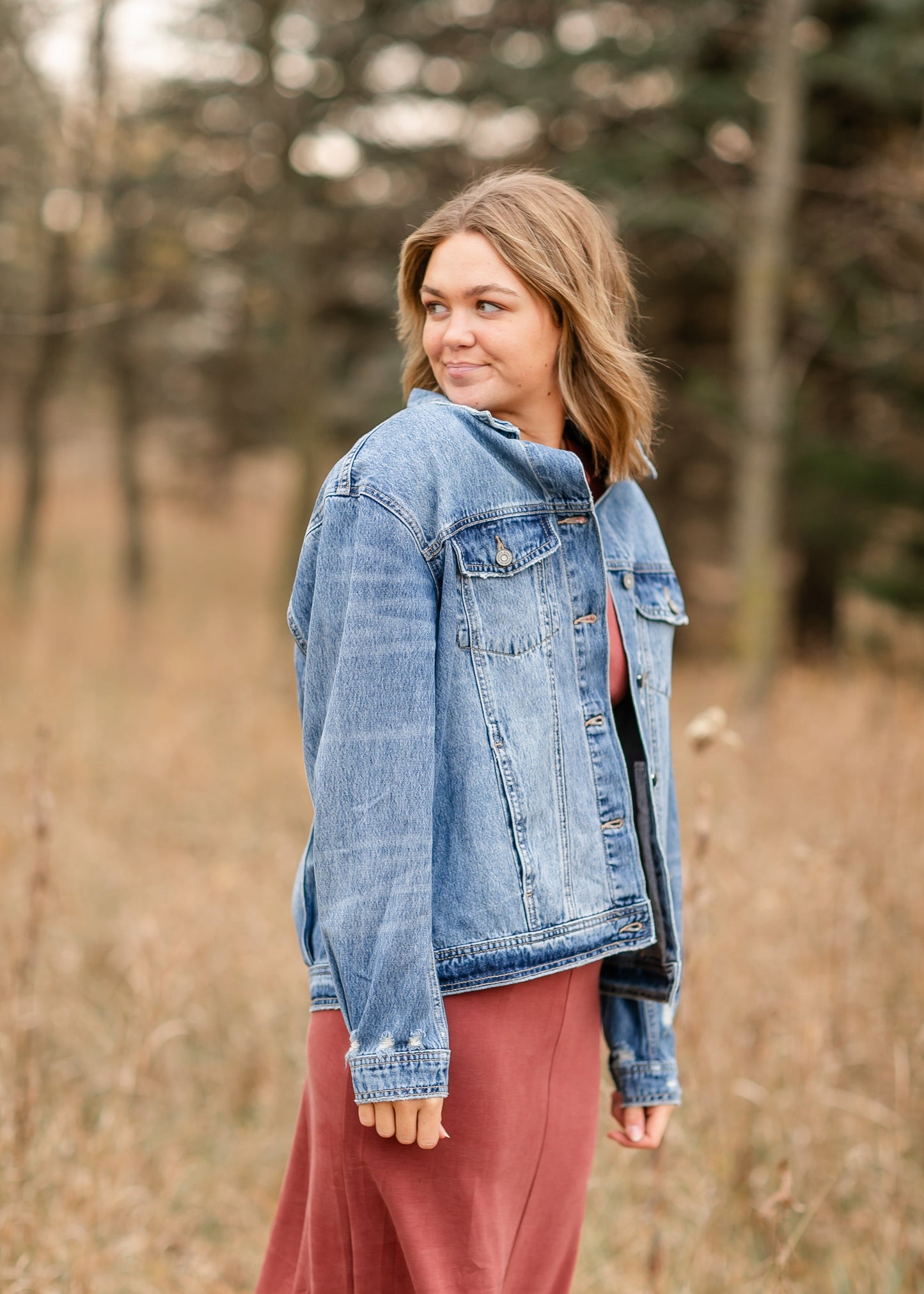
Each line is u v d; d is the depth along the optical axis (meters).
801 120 7.61
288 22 9.59
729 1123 2.81
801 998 3.09
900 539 10.91
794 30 7.27
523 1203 1.50
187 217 10.78
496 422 1.45
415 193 10.51
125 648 10.30
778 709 7.39
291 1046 3.34
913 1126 2.80
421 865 1.30
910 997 3.18
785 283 8.52
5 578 15.62
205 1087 3.23
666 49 8.63
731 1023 2.95
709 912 3.17
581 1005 1.54
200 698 7.71
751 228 7.71
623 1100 1.78
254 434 16.12
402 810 1.30
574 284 1.50
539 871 1.43
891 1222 2.47
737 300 10.88
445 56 9.79
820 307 9.73
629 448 1.61
